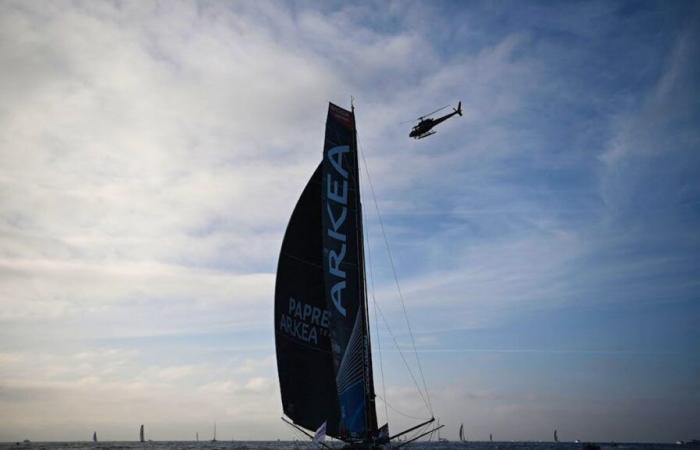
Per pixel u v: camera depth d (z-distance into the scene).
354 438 37.03
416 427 37.25
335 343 37.53
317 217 41.91
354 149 41.28
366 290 39.88
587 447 114.81
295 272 41.44
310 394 40.25
